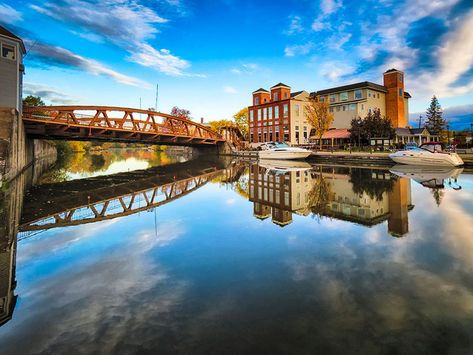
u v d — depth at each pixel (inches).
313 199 528.1
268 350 129.6
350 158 1418.6
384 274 206.5
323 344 133.1
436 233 303.7
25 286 195.0
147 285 195.8
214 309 164.4
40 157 1710.1
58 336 141.6
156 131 1626.5
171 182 840.3
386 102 2220.7
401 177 824.9
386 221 358.6
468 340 134.7
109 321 153.9
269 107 2391.7
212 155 2517.2
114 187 732.7
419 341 134.4
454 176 827.4
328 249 262.1
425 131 2033.7
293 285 192.1
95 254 257.9
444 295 175.9
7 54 833.5
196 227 347.3
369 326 146.1
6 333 143.8
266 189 674.8
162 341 137.0
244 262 234.5
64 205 494.6
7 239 302.7
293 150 1652.3
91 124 1312.7
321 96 2269.9
